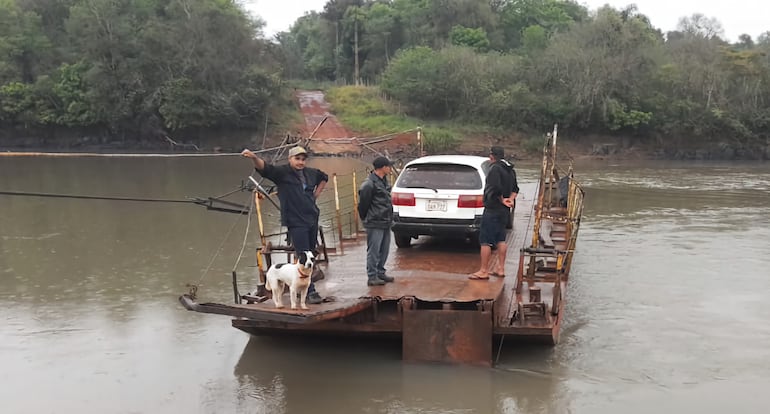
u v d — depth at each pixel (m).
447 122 57.66
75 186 24.78
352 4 89.62
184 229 15.10
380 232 8.05
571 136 56.59
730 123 53.88
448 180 9.88
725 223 16.80
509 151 53.62
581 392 6.50
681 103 54.97
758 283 10.72
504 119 56.75
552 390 6.53
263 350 7.64
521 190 20.56
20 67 56.81
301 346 7.80
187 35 53.16
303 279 6.50
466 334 7.10
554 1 100.50
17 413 6.00
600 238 14.62
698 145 55.22
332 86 73.56
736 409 6.14
